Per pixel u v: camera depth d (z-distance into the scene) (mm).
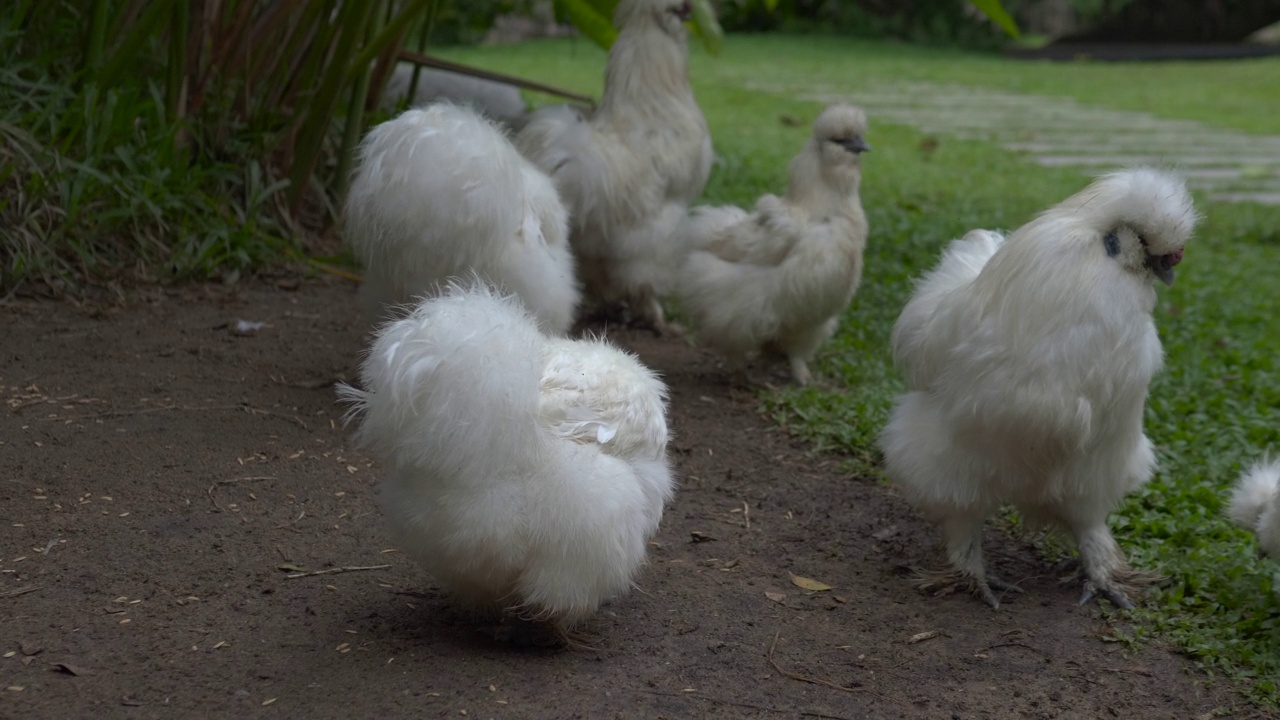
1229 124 6863
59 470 2506
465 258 2551
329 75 3111
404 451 2197
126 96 3006
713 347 2930
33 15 3086
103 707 2193
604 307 3131
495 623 2326
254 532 2441
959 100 7719
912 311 2479
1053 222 2367
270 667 2252
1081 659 2352
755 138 5480
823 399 2848
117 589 2338
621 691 2254
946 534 2463
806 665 2316
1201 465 2730
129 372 2730
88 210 2963
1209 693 2311
